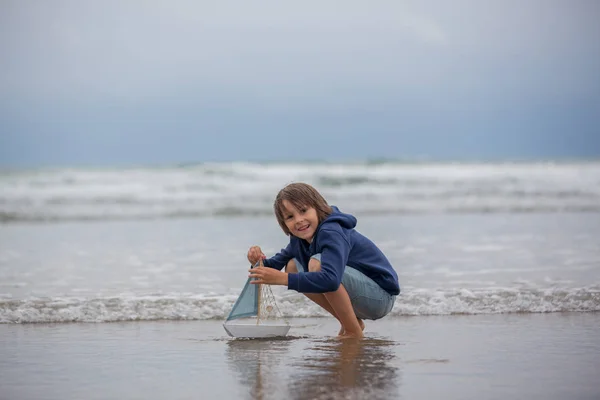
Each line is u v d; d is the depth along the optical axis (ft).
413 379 12.10
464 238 37.60
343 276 15.15
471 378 12.16
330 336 16.12
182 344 15.25
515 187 69.36
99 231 46.19
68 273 26.13
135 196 64.75
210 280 24.11
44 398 11.22
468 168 86.53
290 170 81.46
